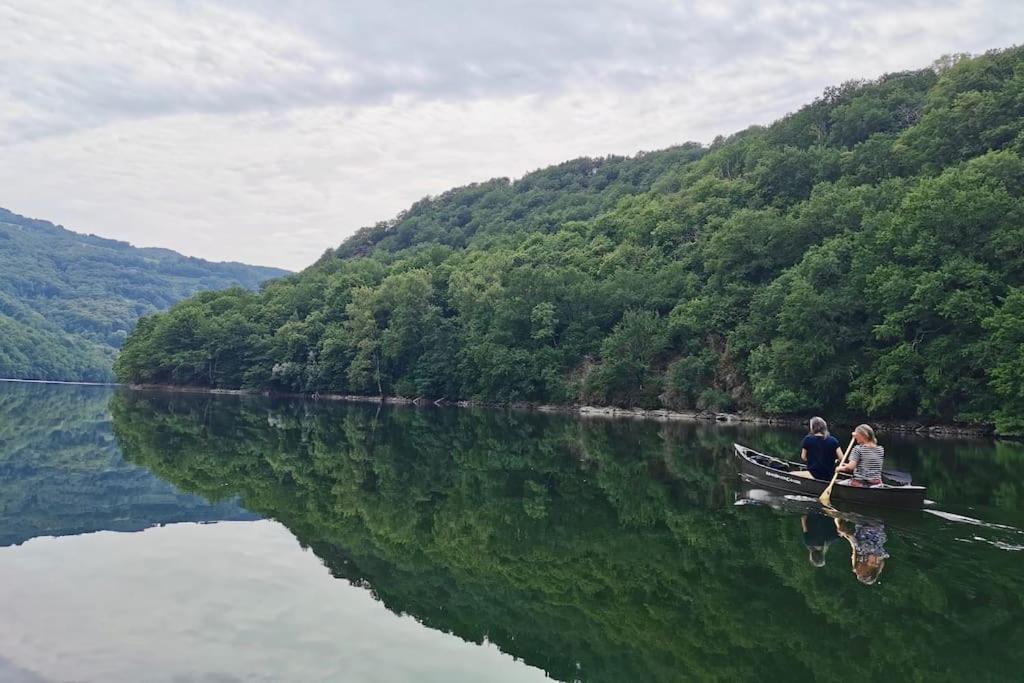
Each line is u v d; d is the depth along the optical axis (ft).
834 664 22.99
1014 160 142.51
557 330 218.18
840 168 223.51
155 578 31.96
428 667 23.26
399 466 73.00
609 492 57.67
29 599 28.60
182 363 291.99
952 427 134.21
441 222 510.17
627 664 23.48
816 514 46.93
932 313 132.05
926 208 136.87
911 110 253.24
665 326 191.11
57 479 58.80
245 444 89.81
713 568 34.35
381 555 37.50
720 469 72.18
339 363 266.16
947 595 29.58
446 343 239.91
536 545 40.06
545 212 422.41
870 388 141.18
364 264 340.39
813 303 146.92
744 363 168.86
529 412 195.83
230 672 22.26
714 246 195.52
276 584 31.76
